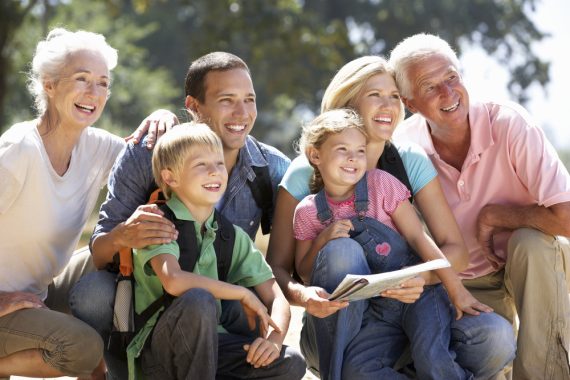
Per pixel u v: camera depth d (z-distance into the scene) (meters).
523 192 6.18
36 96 5.78
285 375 5.13
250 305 5.06
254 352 5.02
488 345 5.29
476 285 6.39
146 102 41.59
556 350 5.79
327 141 5.52
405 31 47.47
